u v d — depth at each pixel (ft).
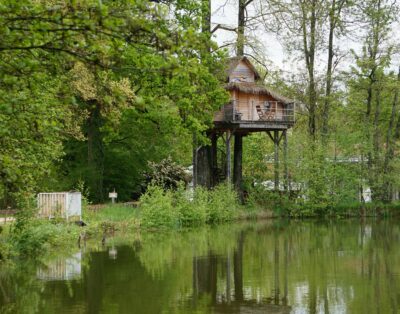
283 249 82.02
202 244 86.28
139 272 61.52
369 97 151.64
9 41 21.61
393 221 132.77
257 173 149.38
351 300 49.96
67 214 88.12
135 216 107.14
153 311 45.19
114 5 21.95
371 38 146.92
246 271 63.98
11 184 26.27
